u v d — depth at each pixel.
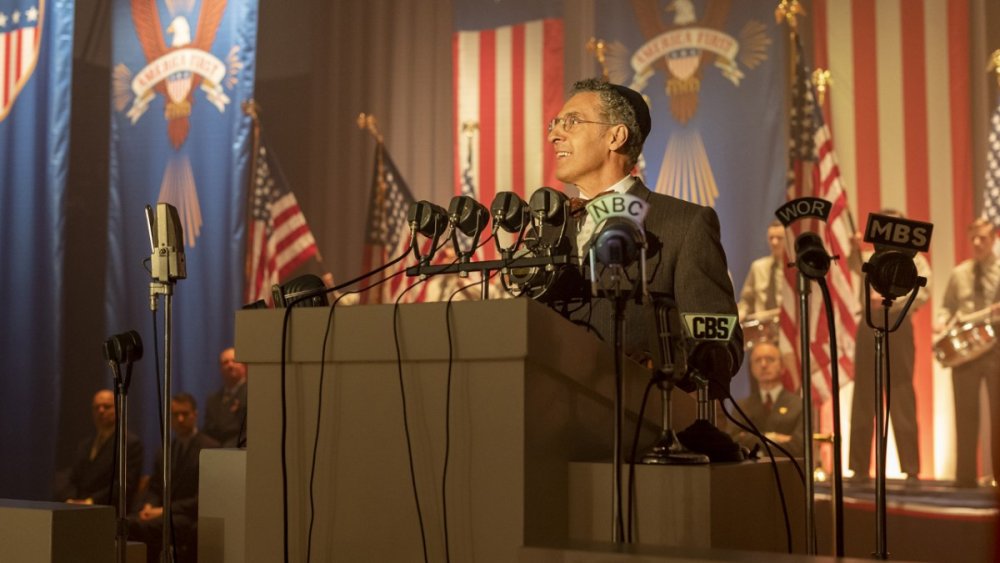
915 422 5.13
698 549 1.52
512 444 1.72
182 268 2.63
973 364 5.05
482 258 6.01
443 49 6.40
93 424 6.74
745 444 5.30
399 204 6.40
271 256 6.59
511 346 1.71
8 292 6.99
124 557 2.46
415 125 6.41
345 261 6.46
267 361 1.94
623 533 1.71
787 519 2.09
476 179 6.25
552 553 1.53
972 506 4.95
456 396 1.78
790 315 5.42
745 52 5.70
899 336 5.21
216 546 2.45
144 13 6.99
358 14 6.58
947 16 5.33
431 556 1.77
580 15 6.08
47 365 6.88
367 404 1.85
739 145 5.67
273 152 6.67
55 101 7.06
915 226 2.35
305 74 6.66
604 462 1.86
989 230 5.13
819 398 5.30
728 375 2.14
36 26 7.13
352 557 1.84
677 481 1.80
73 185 6.98
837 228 5.42
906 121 5.37
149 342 6.73
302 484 1.89
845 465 5.21
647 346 2.30
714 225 2.41
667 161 5.79
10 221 7.04
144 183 6.89
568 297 2.28
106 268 6.89
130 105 6.96
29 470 6.80
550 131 2.68
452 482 1.76
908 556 5.04
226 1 6.85
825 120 5.52
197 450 6.46
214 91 6.81
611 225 1.80
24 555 1.92
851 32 5.52
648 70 5.89
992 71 5.20
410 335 1.81
